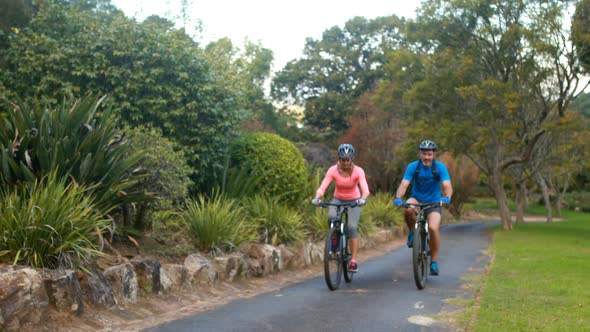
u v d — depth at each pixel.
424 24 31.00
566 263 11.84
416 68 33.00
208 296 7.73
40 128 7.11
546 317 6.00
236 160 13.94
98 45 12.07
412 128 32.44
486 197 85.56
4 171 6.65
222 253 9.09
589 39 25.94
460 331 5.56
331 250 8.07
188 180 9.78
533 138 30.72
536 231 29.84
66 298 5.54
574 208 77.75
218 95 13.12
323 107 55.94
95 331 5.49
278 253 10.38
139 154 7.52
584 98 51.31
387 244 19.81
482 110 30.22
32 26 12.55
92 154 7.25
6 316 4.85
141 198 7.67
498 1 28.59
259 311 6.55
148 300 6.77
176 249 8.57
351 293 7.83
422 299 7.30
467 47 30.97
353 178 8.38
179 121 12.43
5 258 5.71
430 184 8.30
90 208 6.37
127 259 6.88
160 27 14.52
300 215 13.90
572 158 34.22
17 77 11.95
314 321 6.01
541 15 27.56
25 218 5.80
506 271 10.38
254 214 11.80
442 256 13.88
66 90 11.53
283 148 14.30
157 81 12.28
